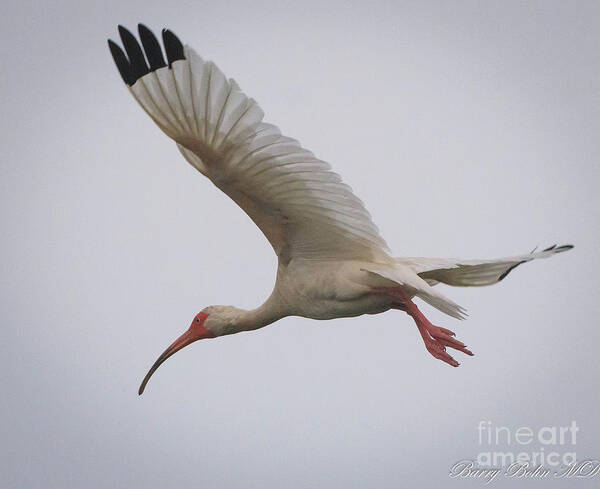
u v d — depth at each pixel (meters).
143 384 15.45
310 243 12.79
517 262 14.08
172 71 10.91
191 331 15.26
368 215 12.02
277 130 11.10
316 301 13.16
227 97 10.93
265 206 12.27
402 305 13.11
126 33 10.98
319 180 11.73
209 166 11.68
